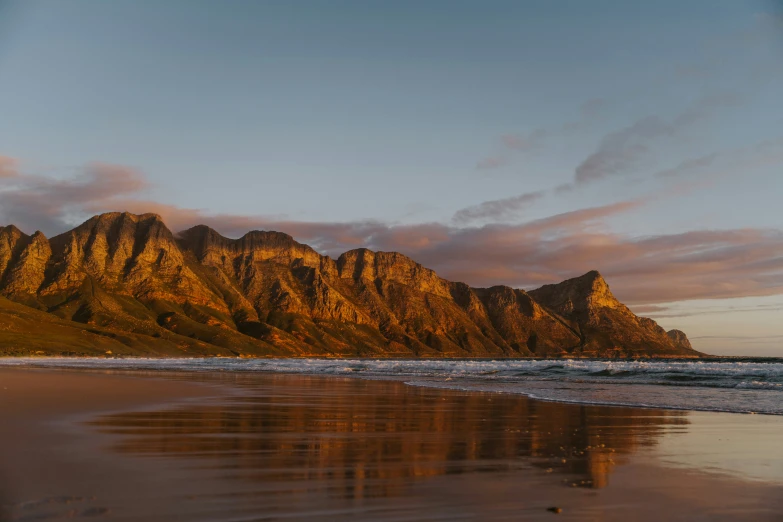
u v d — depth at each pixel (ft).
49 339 547.90
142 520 22.36
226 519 22.76
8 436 41.68
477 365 225.15
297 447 39.88
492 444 42.42
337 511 24.22
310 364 290.35
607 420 58.49
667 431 50.34
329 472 31.78
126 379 128.67
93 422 50.39
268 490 27.43
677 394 95.45
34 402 66.95
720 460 36.63
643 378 146.10
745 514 24.64
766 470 33.53
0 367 209.97
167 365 271.28
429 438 45.09
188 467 32.24
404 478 30.58
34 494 25.66
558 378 155.43
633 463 35.45
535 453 38.70
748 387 116.06
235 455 36.24
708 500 26.76
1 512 22.97
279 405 71.82
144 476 29.68
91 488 26.94
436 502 25.90
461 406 73.05
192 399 78.28
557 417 60.85
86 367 224.94
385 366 236.02
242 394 90.89
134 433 44.52
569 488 28.81
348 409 67.82
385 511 24.36
